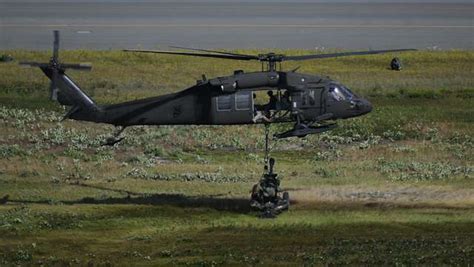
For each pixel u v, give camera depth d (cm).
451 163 15288
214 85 12400
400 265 8906
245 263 9144
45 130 17775
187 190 13438
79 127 18212
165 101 12669
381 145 17188
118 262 9325
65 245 10081
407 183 13675
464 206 12125
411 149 16500
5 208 11988
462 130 18412
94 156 15925
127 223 11219
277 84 12500
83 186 13600
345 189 13275
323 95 12600
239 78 12488
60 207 12075
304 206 12250
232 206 12319
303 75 12719
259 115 12550
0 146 16350
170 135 17588
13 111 19450
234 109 12488
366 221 11231
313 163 15538
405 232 10619
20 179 14012
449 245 9831
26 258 9444
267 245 9969
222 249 9800
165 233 10700
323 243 10000
